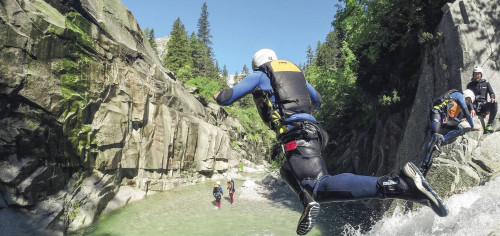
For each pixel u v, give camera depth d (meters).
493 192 4.22
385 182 1.44
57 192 10.72
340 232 11.20
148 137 17.81
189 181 22.44
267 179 23.34
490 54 6.67
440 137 5.26
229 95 1.80
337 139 24.47
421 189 1.38
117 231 11.20
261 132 52.62
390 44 10.44
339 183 1.52
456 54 6.98
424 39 8.23
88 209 11.75
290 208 15.93
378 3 9.48
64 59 11.62
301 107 1.79
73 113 11.59
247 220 13.41
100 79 13.76
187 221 12.94
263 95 1.90
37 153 9.95
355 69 14.11
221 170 29.17
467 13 7.00
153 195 17.25
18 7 9.80
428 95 7.89
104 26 15.16
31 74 9.94
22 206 9.28
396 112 12.07
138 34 20.11
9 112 9.30
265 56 2.09
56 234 9.81
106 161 13.65
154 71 20.89
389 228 4.84
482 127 6.07
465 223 3.37
